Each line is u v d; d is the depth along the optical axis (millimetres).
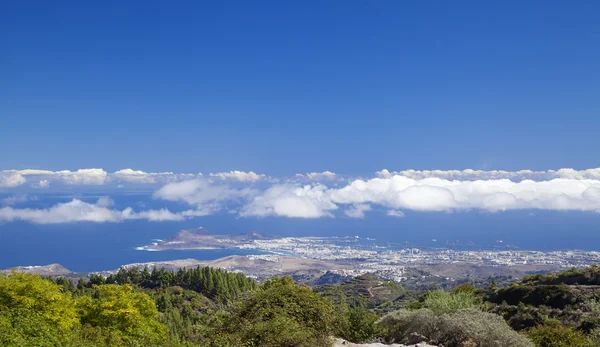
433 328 17281
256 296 16734
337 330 17734
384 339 18500
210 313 17516
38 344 11578
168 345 15133
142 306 25234
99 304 23500
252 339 14125
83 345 13312
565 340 18219
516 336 15680
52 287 20844
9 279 20266
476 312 17703
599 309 24859
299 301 16297
